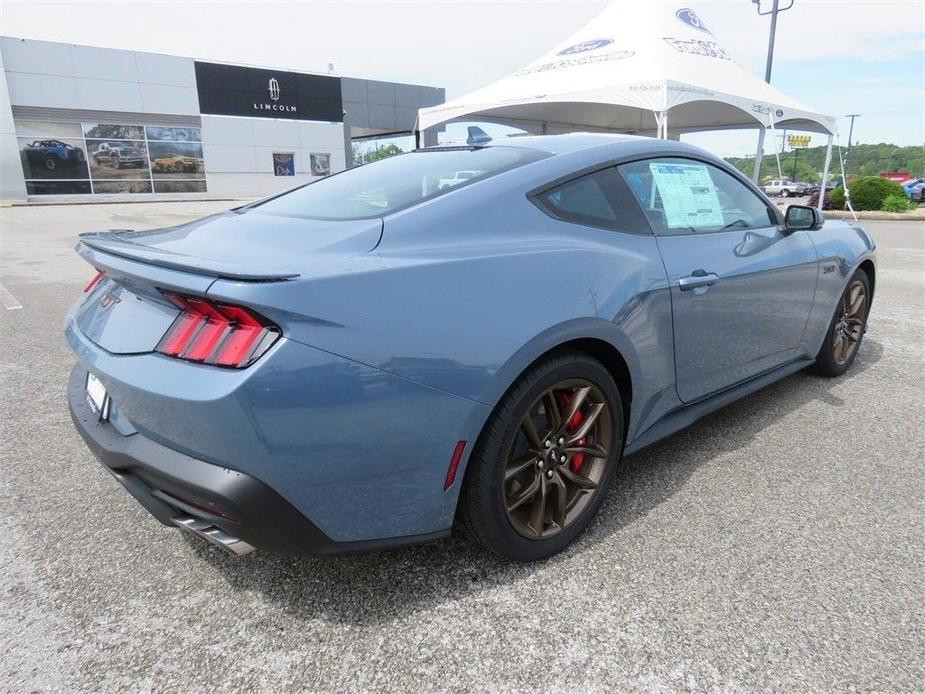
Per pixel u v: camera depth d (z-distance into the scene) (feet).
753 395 11.57
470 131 9.29
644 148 8.14
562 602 6.02
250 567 6.61
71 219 53.36
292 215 6.99
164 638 5.60
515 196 6.63
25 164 77.82
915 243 39.01
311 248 5.62
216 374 4.74
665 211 8.02
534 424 6.33
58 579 6.40
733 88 32.42
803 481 8.32
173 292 5.02
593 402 6.80
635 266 7.07
